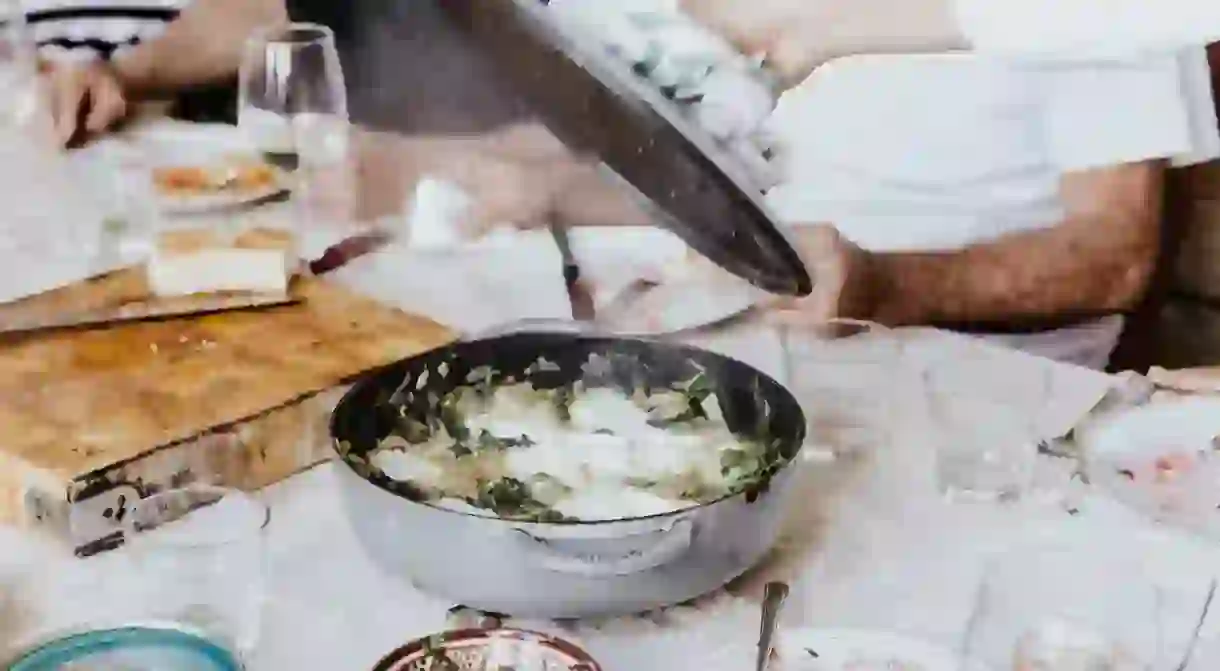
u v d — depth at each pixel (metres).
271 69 1.41
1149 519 0.80
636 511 0.72
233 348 0.94
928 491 0.84
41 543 0.75
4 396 0.84
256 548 0.74
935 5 1.43
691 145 1.38
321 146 1.42
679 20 1.47
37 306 1.00
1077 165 1.41
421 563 0.66
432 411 0.81
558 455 0.78
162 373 0.89
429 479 0.75
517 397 0.84
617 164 1.39
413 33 1.51
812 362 1.05
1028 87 1.42
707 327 1.14
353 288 1.15
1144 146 1.35
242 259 1.03
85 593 0.70
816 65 1.47
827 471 0.87
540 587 0.65
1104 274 1.42
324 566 0.74
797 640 0.66
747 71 1.47
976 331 1.49
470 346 0.84
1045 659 0.65
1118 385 0.99
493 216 1.39
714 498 0.74
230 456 0.81
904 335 1.12
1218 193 1.35
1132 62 1.38
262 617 0.69
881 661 0.64
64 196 1.41
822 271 1.46
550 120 1.45
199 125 1.69
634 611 0.67
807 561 0.76
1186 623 0.69
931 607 0.71
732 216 1.33
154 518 0.77
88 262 1.21
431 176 1.44
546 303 1.15
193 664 0.61
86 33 1.73
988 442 0.90
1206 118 1.33
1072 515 0.81
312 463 0.86
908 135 1.46
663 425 0.82
